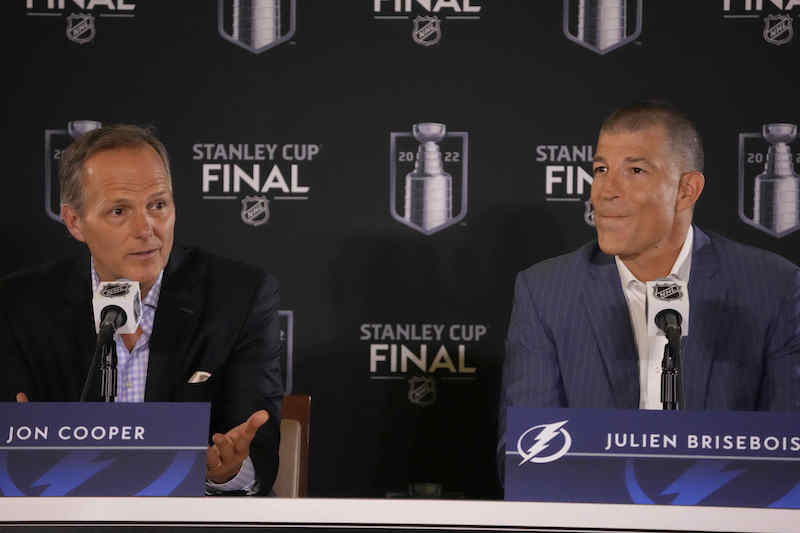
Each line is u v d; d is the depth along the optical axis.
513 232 7.96
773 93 7.84
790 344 7.49
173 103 7.99
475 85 7.97
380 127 8.01
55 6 7.96
